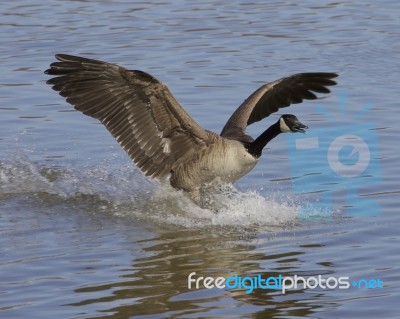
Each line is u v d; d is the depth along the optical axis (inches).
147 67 855.1
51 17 1047.6
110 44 931.3
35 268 473.1
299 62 866.1
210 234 534.0
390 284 442.9
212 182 567.5
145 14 1061.1
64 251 501.7
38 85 819.4
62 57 516.4
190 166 564.1
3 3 1117.1
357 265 469.4
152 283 452.1
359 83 804.6
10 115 748.0
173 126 549.0
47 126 725.9
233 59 880.9
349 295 433.4
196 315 414.0
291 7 1090.1
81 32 979.3
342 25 996.6
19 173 637.9
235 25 1008.2
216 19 1036.5
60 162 659.4
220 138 558.3
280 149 671.1
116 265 479.8
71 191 609.6
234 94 779.4
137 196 602.2
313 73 574.2
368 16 1032.2
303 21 1020.5
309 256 487.2
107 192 608.7
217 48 919.0
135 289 444.1
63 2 1123.9
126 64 861.8
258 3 1115.9
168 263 482.3
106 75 519.5
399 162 629.9
